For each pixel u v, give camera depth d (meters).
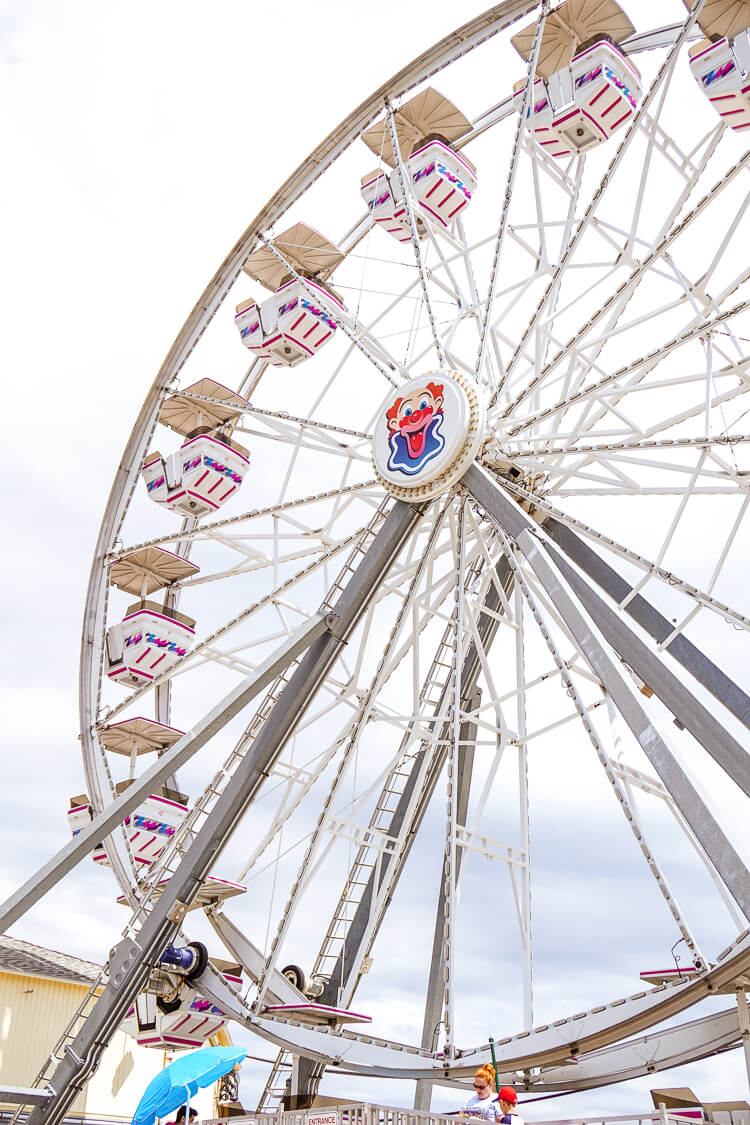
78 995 26.58
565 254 17.25
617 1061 14.49
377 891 19.03
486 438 17.28
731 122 17.17
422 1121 8.67
